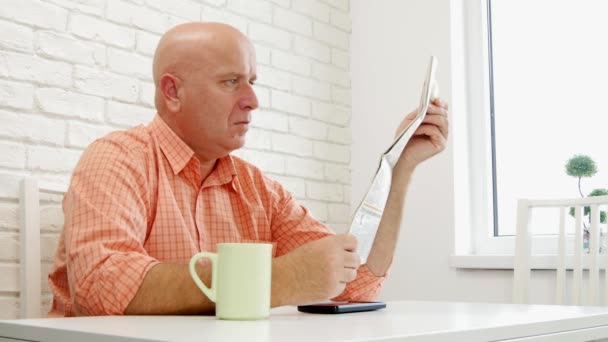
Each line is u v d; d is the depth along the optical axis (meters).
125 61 1.94
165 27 2.06
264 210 1.57
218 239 1.48
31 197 1.52
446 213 2.43
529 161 2.43
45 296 1.63
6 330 0.85
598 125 2.29
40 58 1.74
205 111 1.43
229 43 1.44
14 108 1.67
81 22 1.84
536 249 2.31
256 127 2.31
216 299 0.92
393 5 2.65
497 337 0.81
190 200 1.45
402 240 2.52
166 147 1.43
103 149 1.29
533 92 2.44
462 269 2.36
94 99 1.85
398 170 1.40
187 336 0.70
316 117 2.56
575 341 0.96
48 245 1.64
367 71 2.70
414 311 1.10
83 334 0.75
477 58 2.54
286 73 2.45
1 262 1.57
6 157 1.64
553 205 1.91
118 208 1.17
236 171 1.58
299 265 0.98
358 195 2.67
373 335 0.71
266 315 0.93
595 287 1.81
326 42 2.64
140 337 0.69
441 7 2.53
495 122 2.52
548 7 2.43
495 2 2.56
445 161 2.45
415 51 2.58
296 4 2.52
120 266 1.02
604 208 2.19
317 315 1.03
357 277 1.36
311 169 2.51
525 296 1.91
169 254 1.34
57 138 1.75
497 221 2.48
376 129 2.65
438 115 1.38
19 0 1.70
